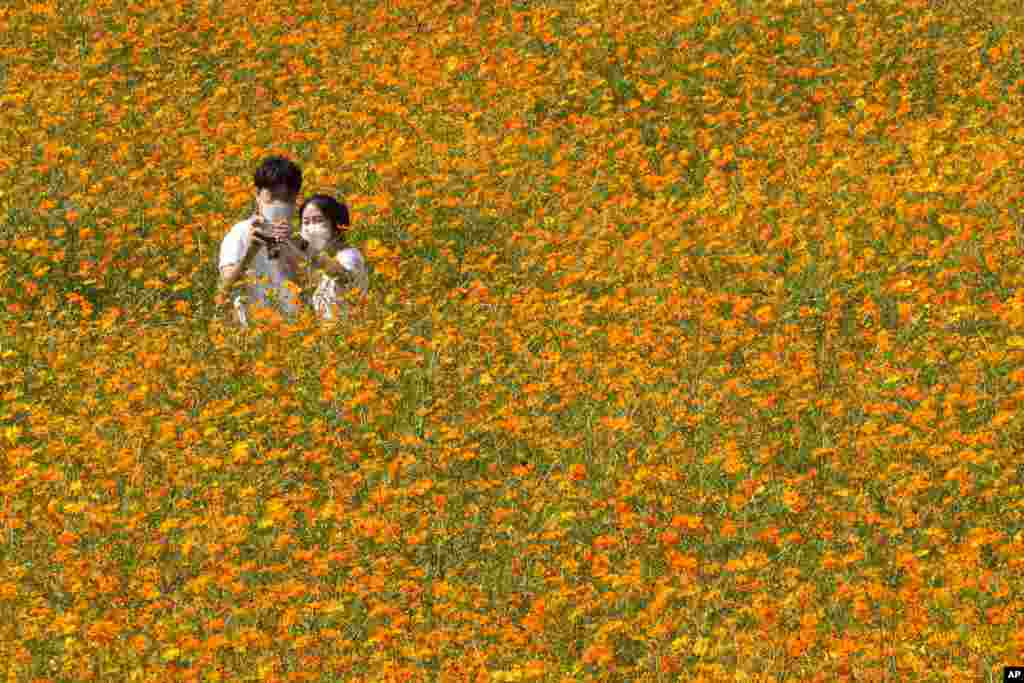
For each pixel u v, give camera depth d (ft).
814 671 47.70
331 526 58.23
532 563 55.88
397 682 47.73
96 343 72.84
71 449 60.44
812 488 60.49
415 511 58.08
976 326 71.72
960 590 51.90
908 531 57.67
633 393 65.98
